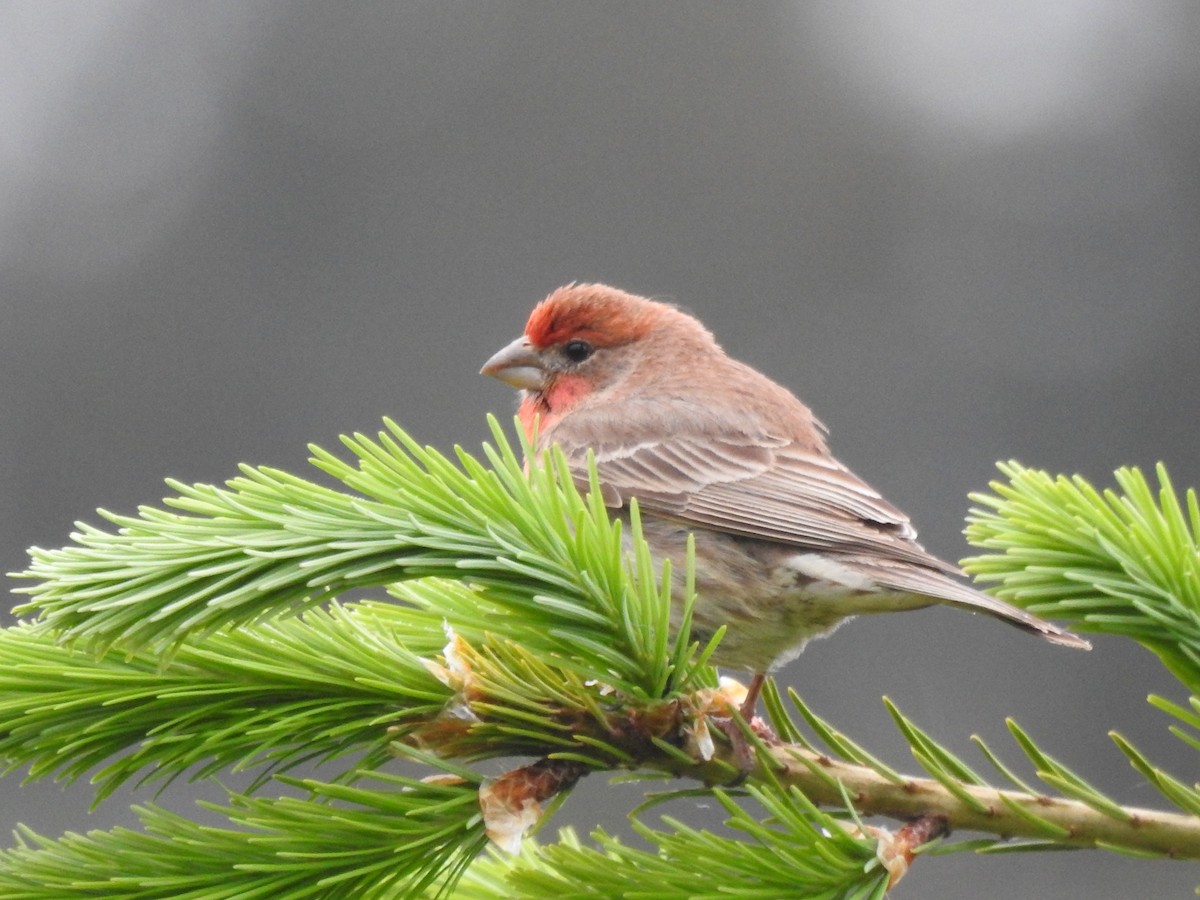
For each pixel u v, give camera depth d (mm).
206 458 14602
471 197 15266
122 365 14719
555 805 4371
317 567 4168
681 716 4656
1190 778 12320
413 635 5160
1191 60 14844
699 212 15117
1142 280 14375
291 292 15016
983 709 12555
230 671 4473
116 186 15141
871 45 15289
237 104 15414
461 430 14664
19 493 14367
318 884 4027
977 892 12000
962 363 14391
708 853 4082
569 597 4410
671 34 15422
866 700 12633
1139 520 4617
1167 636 4461
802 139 15227
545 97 15422
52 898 3984
